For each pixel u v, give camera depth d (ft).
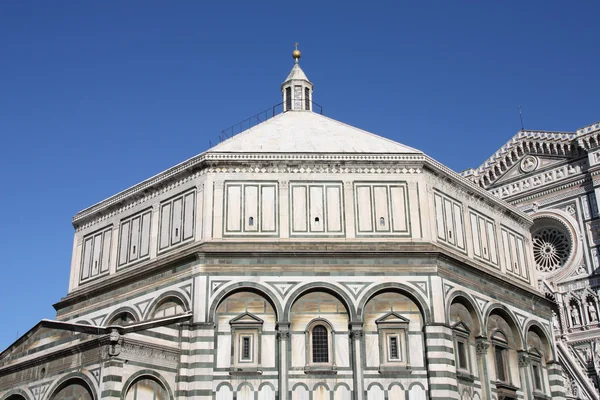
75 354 131.54
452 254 152.87
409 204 153.48
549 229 257.14
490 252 172.45
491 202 179.11
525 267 185.78
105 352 124.47
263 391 135.44
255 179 153.69
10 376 147.43
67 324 136.67
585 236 242.58
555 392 172.76
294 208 151.84
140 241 163.73
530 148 266.77
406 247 147.33
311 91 211.00
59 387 132.77
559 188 254.06
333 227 150.71
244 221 150.10
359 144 165.68
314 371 136.36
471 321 153.99
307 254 144.46
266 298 142.10
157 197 164.55
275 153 155.33
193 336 137.49
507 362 160.66
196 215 152.05
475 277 158.20
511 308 167.53
